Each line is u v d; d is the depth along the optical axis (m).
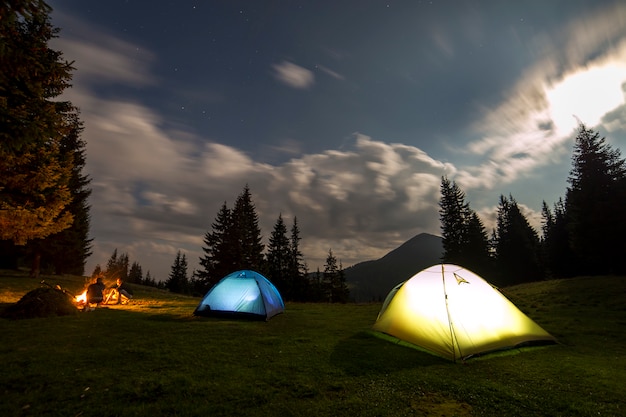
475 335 7.45
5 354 6.70
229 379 5.65
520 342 7.78
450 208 52.19
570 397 5.04
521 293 21.62
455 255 49.16
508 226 50.56
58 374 5.63
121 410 4.41
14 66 8.50
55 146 15.18
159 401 4.72
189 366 6.29
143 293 28.67
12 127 7.12
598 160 29.97
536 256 49.66
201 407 4.54
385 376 5.96
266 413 4.43
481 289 8.32
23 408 4.39
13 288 18.95
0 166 12.95
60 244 31.72
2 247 27.69
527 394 5.16
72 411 4.37
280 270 56.69
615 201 28.41
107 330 9.41
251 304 12.49
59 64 11.48
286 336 9.29
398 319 8.74
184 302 19.89
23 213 13.68
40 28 14.36
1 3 5.93
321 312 15.54
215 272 44.84
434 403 4.85
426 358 7.16
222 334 9.28
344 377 5.89
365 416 4.41
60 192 15.51
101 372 5.81
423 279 8.88
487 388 5.39
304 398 4.98
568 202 40.97
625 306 14.12
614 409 4.64
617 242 28.06
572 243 32.56
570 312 13.42
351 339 8.98
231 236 45.91
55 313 11.55
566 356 7.28
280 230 58.72
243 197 54.31
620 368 6.43
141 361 6.54
